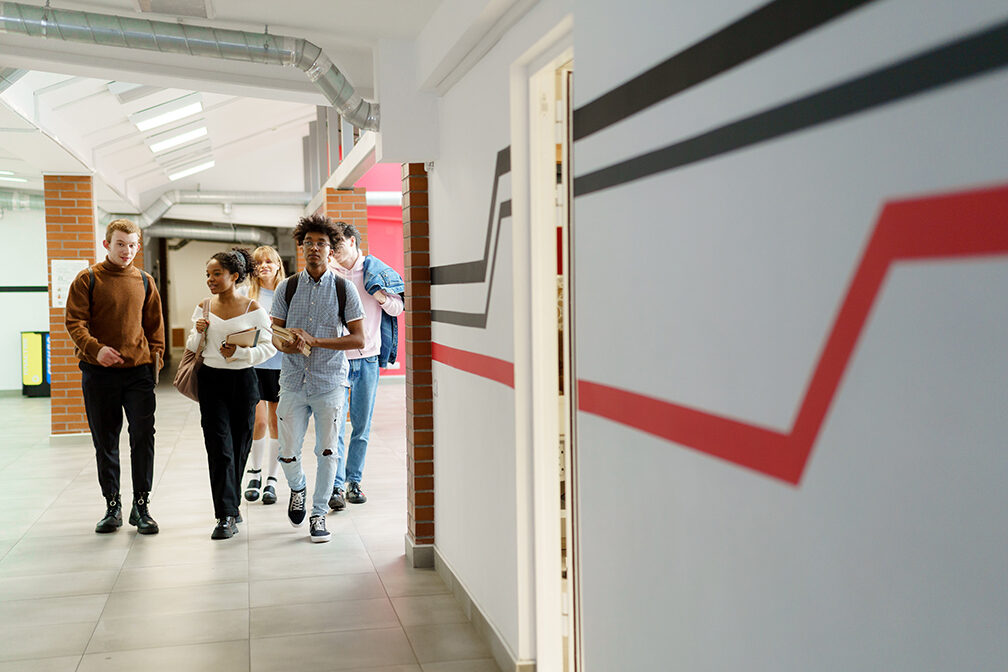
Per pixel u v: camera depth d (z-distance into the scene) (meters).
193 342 5.06
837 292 1.27
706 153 1.65
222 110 10.52
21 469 7.48
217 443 5.07
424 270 4.61
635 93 1.95
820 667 1.34
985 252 1.00
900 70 1.13
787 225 1.39
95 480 6.96
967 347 1.03
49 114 7.43
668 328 1.83
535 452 3.14
